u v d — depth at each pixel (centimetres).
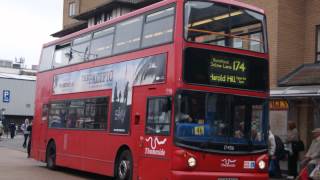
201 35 1170
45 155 1920
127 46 1414
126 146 1359
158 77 1219
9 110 6525
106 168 1455
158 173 1175
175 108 1130
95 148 1534
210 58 1169
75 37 1778
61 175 1706
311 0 1978
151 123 1227
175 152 1119
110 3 3447
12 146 3453
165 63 1195
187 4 1175
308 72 1856
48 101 1942
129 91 1360
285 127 1845
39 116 2025
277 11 1923
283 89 1752
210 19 1193
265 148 1202
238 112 1184
